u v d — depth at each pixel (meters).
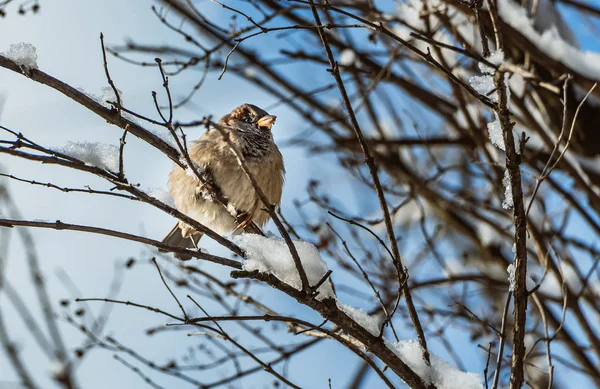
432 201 12.89
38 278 9.91
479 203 12.53
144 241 6.57
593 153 10.95
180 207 10.20
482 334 10.95
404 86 12.48
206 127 10.41
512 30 9.79
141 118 6.62
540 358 10.91
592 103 10.73
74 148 6.75
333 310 6.77
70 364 9.28
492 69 6.33
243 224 9.59
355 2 11.12
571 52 9.80
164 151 7.32
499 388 10.11
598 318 10.76
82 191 6.62
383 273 11.57
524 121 10.81
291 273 6.98
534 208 11.41
